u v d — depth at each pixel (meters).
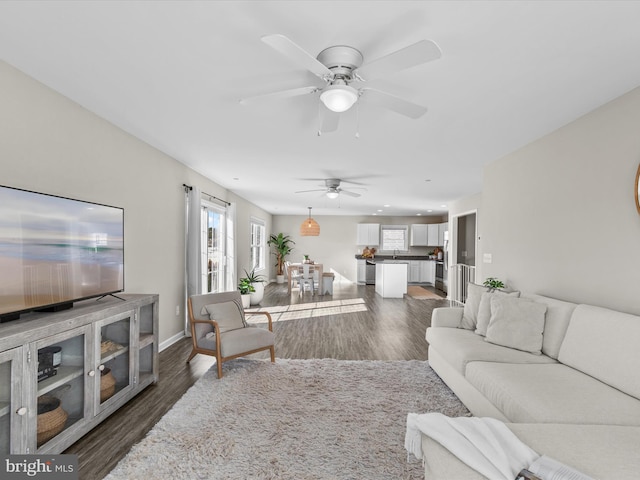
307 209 10.44
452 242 8.30
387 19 1.73
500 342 2.91
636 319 2.14
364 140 3.72
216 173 5.44
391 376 3.41
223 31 1.86
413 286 11.37
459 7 1.64
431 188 6.57
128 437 2.31
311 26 1.79
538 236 3.53
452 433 1.43
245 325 4.02
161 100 2.75
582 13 1.68
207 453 2.12
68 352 2.12
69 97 2.71
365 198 7.95
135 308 2.82
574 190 3.03
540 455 1.38
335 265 12.37
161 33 1.88
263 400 2.85
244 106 2.86
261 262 10.55
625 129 2.53
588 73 2.26
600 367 2.20
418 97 2.64
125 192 3.48
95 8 1.68
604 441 1.50
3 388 1.70
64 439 2.05
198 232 4.96
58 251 2.31
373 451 2.16
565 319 2.70
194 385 3.15
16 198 2.00
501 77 2.32
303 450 2.16
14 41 1.96
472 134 3.48
